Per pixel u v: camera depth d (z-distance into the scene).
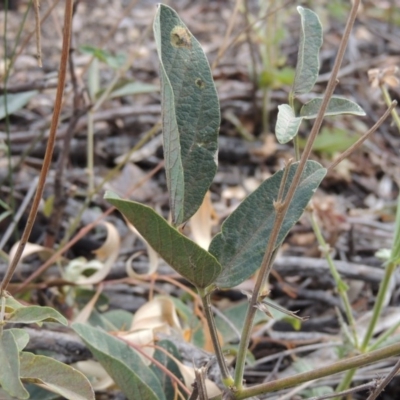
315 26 0.37
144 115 0.90
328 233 0.70
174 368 0.47
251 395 0.36
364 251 0.71
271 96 0.95
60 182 0.58
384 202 0.83
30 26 1.10
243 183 0.85
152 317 0.51
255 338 0.55
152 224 0.34
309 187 0.37
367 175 0.88
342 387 0.50
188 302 0.61
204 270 0.35
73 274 0.56
